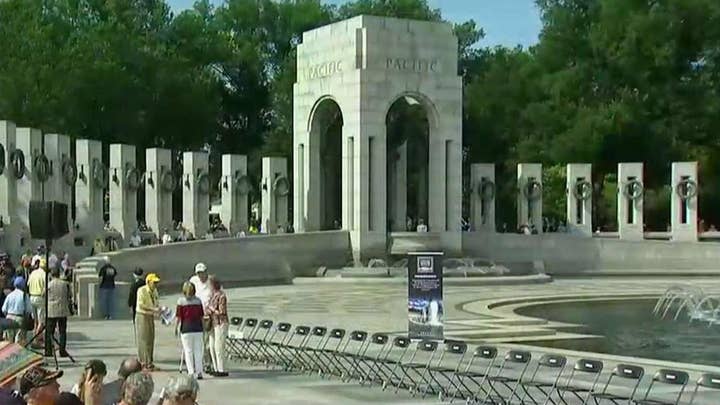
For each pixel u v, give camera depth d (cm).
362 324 3306
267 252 5350
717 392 2030
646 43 8362
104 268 3697
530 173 6762
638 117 8281
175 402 922
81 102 8225
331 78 5859
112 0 9525
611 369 2295
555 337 3061
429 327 2486
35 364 1059
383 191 5669
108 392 1156
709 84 8494
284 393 2061
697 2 8300
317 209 6112
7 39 8269
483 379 2162
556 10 9025
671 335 3350
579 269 6138
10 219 4919
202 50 10012
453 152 5875
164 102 8988
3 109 7925
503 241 5994
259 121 10512
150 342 2364
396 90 5700
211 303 2294
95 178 5834
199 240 5238
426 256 2494
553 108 8856
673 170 6538
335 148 6456
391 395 2042
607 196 8650
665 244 6234
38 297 2686
